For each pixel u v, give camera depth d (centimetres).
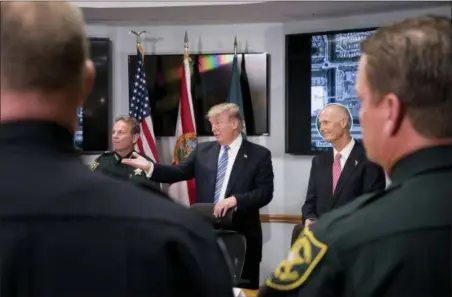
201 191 343
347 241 72
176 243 65
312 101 421
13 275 64
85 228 64
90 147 446
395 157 76
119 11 410
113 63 455
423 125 73
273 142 442
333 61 413
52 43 64
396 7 389
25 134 66
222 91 441
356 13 408
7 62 64
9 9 65
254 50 443
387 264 70
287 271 78
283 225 438
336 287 74
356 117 405
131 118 350
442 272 69
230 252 245
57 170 66
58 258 64
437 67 71
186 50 433
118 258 64
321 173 331
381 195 76
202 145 356
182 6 392
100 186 67
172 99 446
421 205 71
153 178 331
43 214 64
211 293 67
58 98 66
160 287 65
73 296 63
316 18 425
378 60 75
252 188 336
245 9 399
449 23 75
